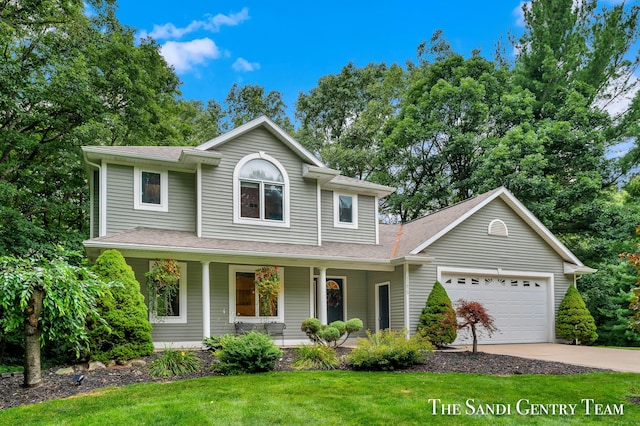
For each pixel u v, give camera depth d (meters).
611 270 21.20
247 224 14.57
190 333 13.53
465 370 10.20
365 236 17.47
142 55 23.41
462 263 16.06
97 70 20.48
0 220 15.83
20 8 17.31
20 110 16.33
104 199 13.41
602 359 12.13
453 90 25.45
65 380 8.63
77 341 8.59
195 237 13.75
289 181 15.45
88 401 7.08
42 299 8.16
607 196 23.39
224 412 6.45
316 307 16.50
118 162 13.73
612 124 23.84
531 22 26.48
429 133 25.89
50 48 18.06
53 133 19.03
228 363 9.39
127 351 10.09
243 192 14.73
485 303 16.36
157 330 13.12
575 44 25.20
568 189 21.86
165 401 6.98
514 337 16.64
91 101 17.72
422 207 28.06
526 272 17.14
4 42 17.11
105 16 21.42
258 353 9.47
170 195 14.34
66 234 17.23
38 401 7.34
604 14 24.81
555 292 17.62
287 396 7.33
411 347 10.29
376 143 31.28
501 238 16.91
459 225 16.22
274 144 15.42
